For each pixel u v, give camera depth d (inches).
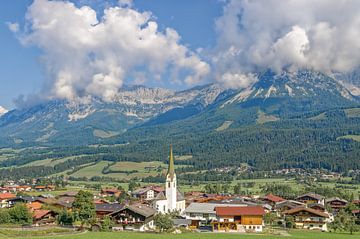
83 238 5162.4
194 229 6776.6
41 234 5467.5
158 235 5674.2
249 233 6333.7
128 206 6786.4
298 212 7411.4
